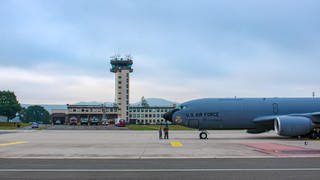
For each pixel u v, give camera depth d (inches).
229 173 580.1
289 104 1782.7
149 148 1106.1
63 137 1907.0
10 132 2758.4
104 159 803.4
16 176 555.8
